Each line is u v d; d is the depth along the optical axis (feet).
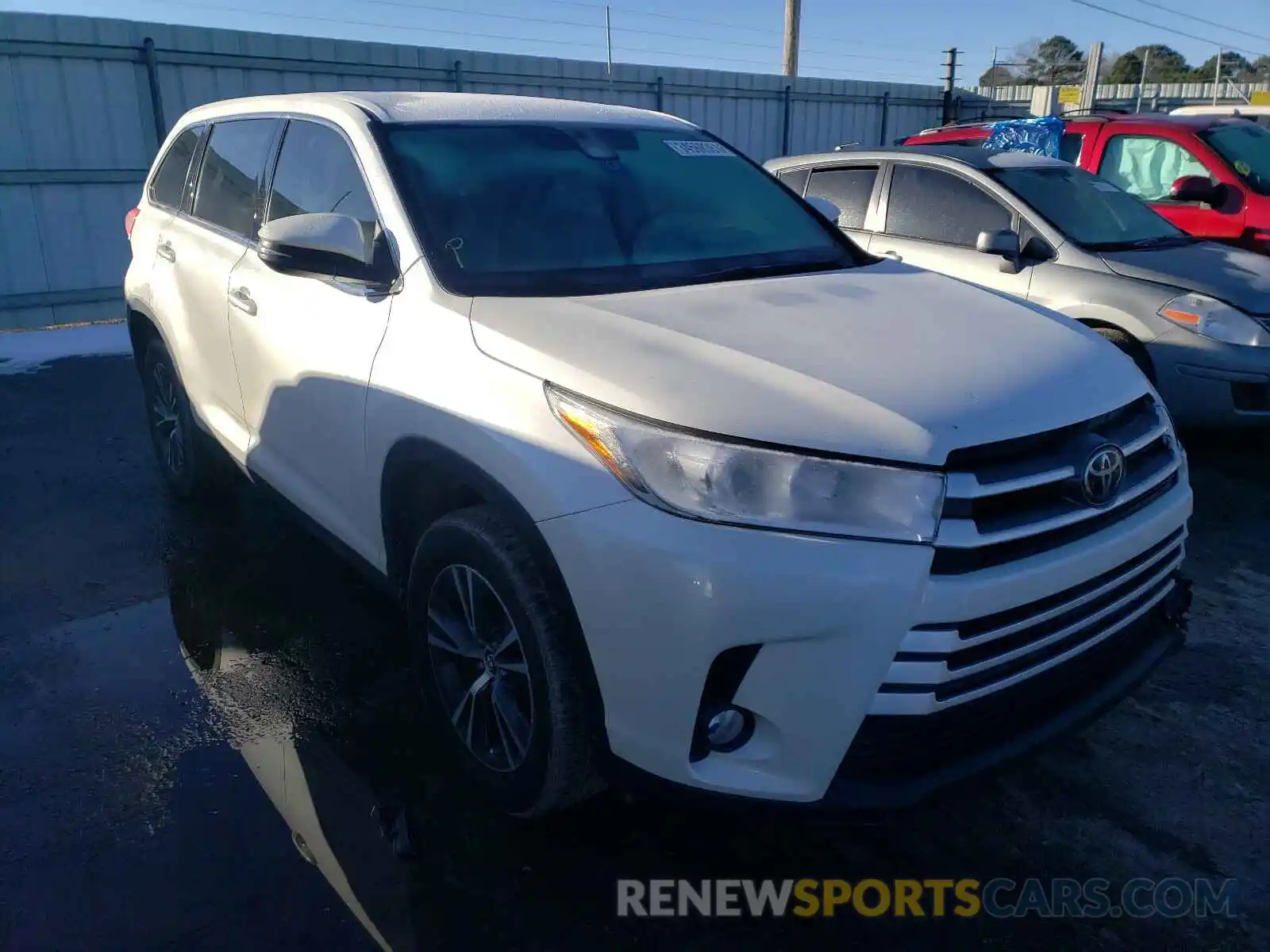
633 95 47.85
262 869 8.25
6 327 34.17
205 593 13.32
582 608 7.34
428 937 7.59
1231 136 24.52
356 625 12.44
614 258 10.17
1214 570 14.17
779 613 6.74
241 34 36.73
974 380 7.73
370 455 9.57
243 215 12.92
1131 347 17.95
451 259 9.47
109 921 7.67
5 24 32.27
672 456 7.04
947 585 6.82
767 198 12.29
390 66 40.27
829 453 6.91
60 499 16.75
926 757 7.33
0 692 10.89
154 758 9.73
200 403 14.21
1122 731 10.43
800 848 8.70
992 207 20.35
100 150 34.78
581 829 8.84
